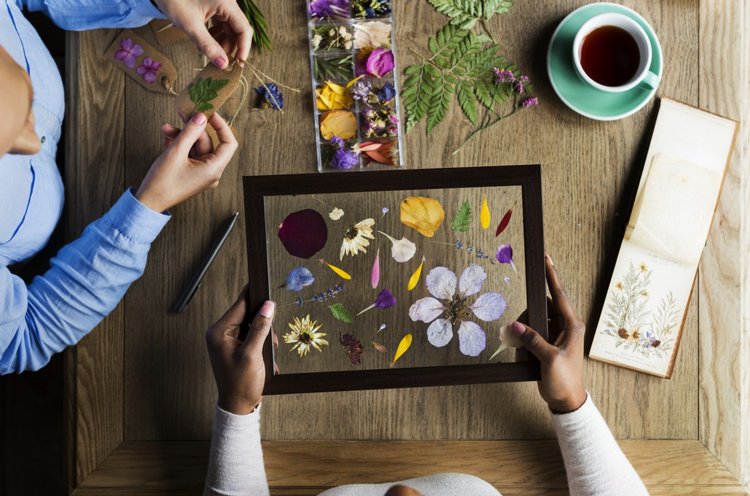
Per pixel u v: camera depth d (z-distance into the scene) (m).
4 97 0.41
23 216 0.77
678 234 0.82
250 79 0.84
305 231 0.78
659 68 0.79
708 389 0.83
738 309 0.82
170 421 0.83
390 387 0.73
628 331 0.83
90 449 0.82
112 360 0.83
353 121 0.82
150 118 0.84
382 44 0.82
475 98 0.84
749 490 0.91
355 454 0.82
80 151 0.84
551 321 0.81
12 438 1.26
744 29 0.84
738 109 0.83
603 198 0.84
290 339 0.78
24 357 0.78
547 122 0.84
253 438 0.75
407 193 0.79
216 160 0.76
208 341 0.73
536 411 0.83
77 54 0.84
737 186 0.83
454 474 0.72
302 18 0.84
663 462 0.82
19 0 0.82
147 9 0.79
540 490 0.81
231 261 0.84
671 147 0.82
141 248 0.76
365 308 0.79
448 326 0.78
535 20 0.84
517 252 0.79
